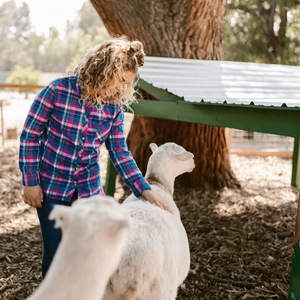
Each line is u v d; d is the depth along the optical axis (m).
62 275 0.81
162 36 5.55
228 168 6.34
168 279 1.72
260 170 7.40
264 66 5.30
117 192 5.86
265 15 14.47
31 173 1.92
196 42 5.70
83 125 1.93
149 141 6.18
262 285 3.18
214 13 5.75
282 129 2.42
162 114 3.98
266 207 5.23
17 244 3.88
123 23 5.58
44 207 1.99
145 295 1.63
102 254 0.83
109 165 4.96
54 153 1.95
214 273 3.37
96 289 0.82
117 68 1.78
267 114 2.54
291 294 2.39
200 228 4.45
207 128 5.95
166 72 4.34
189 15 5.54
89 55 1.85
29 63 61.31
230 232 4.32
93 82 1.84
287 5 12.94
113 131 2.11
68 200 2.00
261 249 3.88
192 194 5.78
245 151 8.62
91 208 0.88
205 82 3.99
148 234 1.68
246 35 14.80
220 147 6.17
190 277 3.28
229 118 2.96
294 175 6.34
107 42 1.86
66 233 0.86
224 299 2.96
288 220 4.71
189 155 2.44
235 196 5.75
